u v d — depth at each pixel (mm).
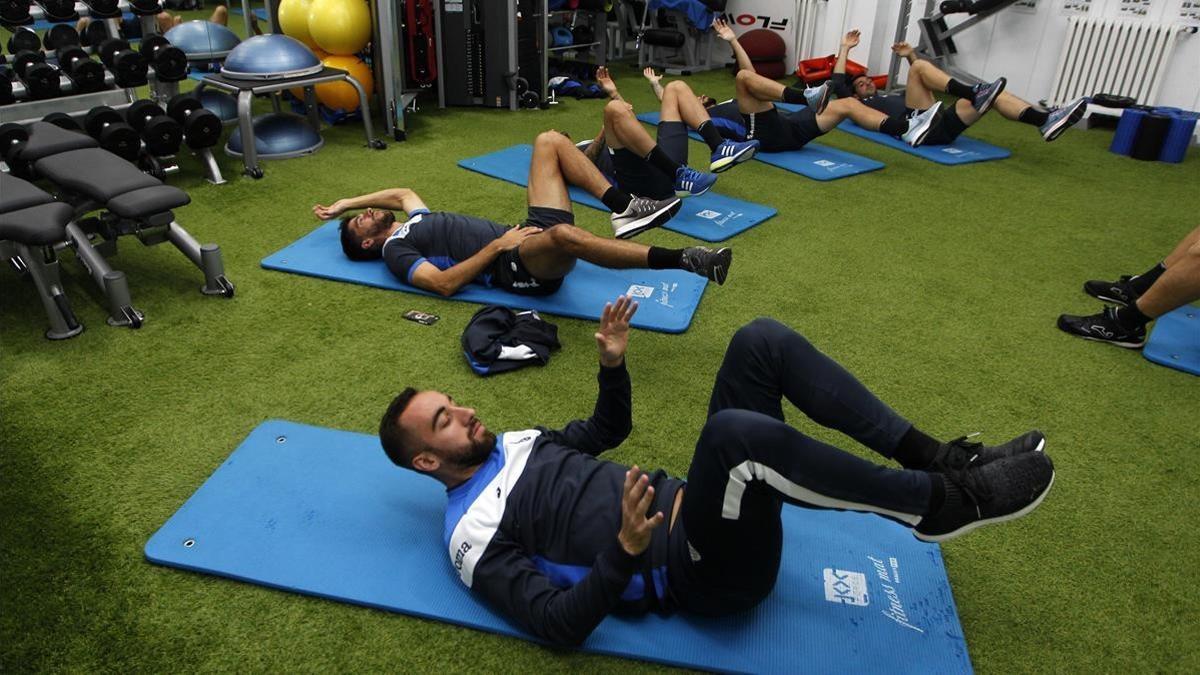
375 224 3105
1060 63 5887
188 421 2254
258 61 4176
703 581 1500
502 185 4160
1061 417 2432
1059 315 3047
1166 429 2387
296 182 4102
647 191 3744
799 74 6617
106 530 1863
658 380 2521
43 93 3826
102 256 2824
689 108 4230
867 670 1542
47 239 2385
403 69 5371
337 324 2773
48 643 1580
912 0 6469
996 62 6277
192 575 1743
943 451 1552
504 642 1603
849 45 5484
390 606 1653
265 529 1832
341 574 1722
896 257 3508
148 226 2658
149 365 2508
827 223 3859
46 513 1906
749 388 1624
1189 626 1714
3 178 2604
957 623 1656
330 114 5094
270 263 3141
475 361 2498
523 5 5449
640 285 3092
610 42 7398
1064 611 1738
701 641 1585
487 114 5504
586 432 1772
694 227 3668
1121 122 5109
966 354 2758
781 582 1729
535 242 2734
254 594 1701
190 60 4855
